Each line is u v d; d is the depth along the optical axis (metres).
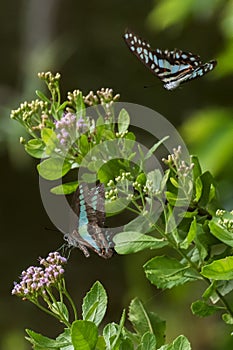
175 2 2.36
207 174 1.72
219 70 2.16
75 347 1.62
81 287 3.79
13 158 3.77
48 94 3.55
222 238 1.66
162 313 3.19
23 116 1.68
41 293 1.65
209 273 1.64
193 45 4.15
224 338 2.21
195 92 4.05
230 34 2.17
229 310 1.69
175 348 1.63
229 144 2.15
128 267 3.38
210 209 1.71
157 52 1.70
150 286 3.30
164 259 1.69
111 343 1.64
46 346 1.64
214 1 2.33
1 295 3.95
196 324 3.11
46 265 1.66
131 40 1.69
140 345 1.64
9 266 4.11
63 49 4.15
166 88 1.70
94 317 1.65
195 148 2.20
